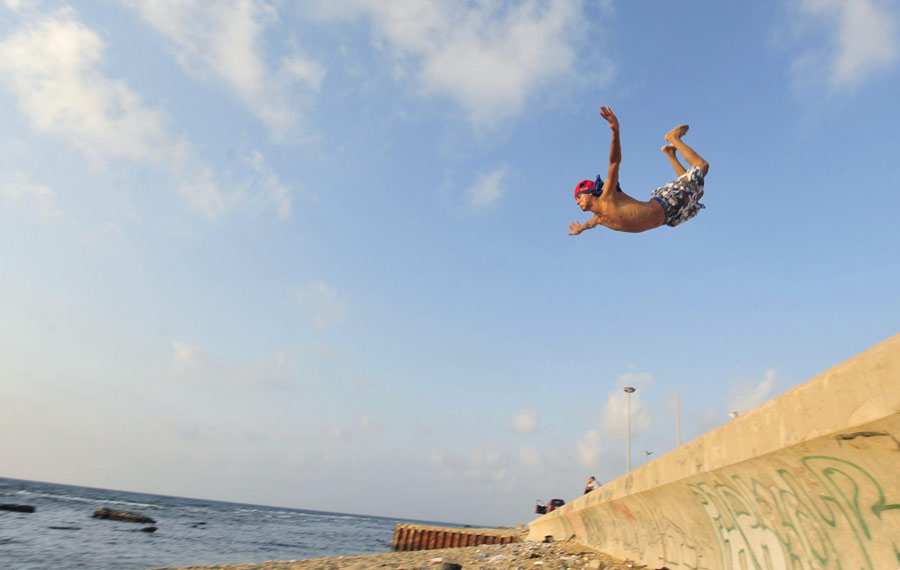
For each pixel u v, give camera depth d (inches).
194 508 4008.4
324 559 477.1
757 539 193.0
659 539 294.2
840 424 126.2
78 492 5467.5
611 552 378.6
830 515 152.1
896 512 129.6
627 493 307.9
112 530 1444.4
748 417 172.2
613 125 183.8
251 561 1023.0
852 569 147.9
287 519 3693.4
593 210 200.4
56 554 901.2
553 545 468.1
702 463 206.7
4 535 1101.7
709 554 236.1
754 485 180.1
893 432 114.7
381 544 1807.3
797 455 148.9
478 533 938.7
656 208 196.9
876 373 115.6
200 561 977.5
